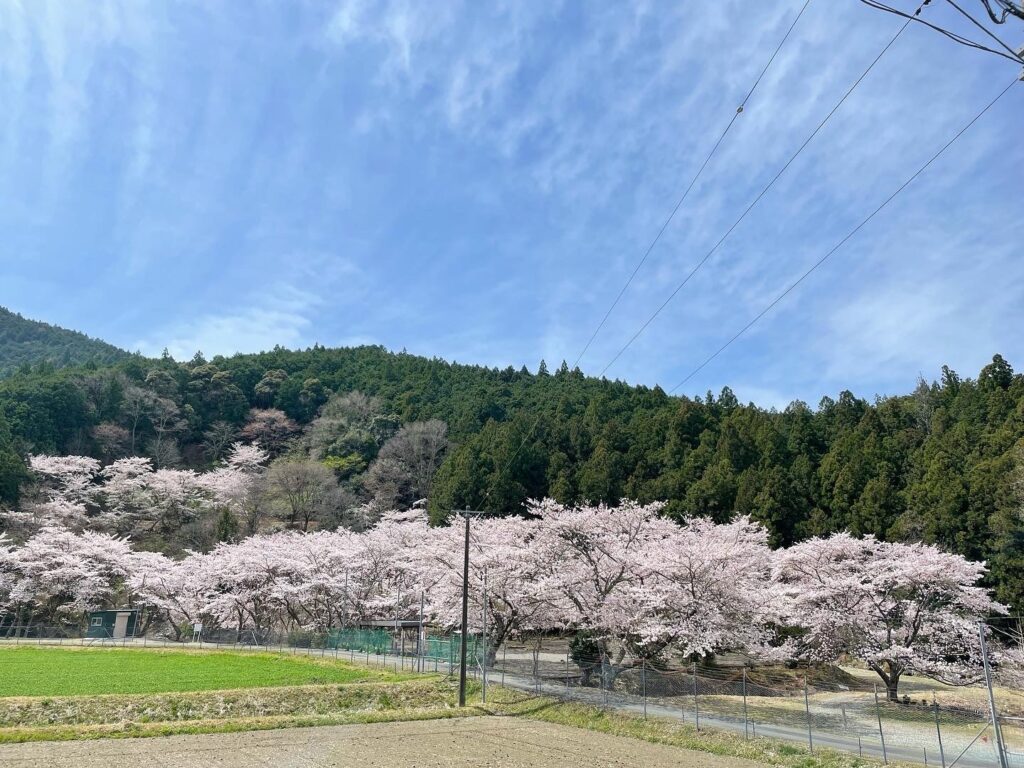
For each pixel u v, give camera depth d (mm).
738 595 31562
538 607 35531
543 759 19625
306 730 23219
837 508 53281
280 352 140375
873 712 26062
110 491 72750
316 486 75312
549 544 35188
